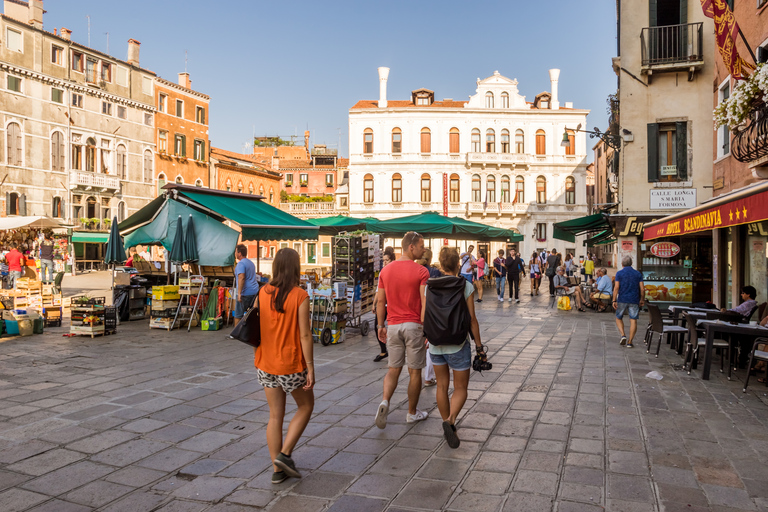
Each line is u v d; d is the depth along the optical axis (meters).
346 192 58.62
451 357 4.92
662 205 16.70
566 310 16.67
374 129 48.81
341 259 11.64
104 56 38.81
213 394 6.69
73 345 10.05
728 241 11.94
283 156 69.94
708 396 6.59
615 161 18.44
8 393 6.64
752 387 7.05
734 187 12.48
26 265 18.30
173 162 45.19
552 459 4.55
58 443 4.98
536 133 48.56
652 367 8.31
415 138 48.44
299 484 4.12
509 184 48.66
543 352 9.62
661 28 16.58
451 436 4.73
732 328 7.24
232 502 3.84
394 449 4.84
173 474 4.33
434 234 22.23
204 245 12.65
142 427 5.44
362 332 11.63
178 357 9.00
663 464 4.43
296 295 4.16
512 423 5.55
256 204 15.46
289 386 4.12
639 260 16.72
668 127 16.77
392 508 3.71
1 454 4.70
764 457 4.59
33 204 34.31
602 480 4.13
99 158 38.81
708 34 16.17
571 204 48.41
